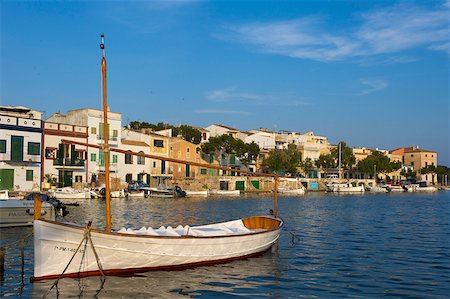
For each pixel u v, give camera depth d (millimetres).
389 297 14242
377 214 45219
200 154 91250
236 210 46844
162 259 16625
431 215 44469
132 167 74250
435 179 157375
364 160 123688
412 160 158875
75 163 63031
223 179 86688
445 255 21422
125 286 14703
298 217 41094
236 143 89375
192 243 17250
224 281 15891
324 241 25750
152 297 13812
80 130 64812
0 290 14133
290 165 97188
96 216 37219
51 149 60656
